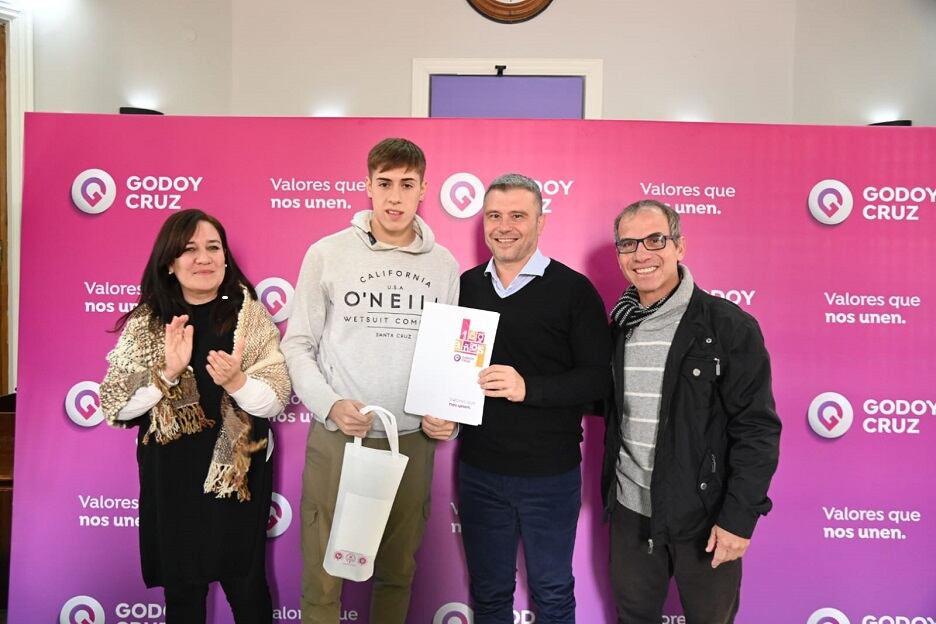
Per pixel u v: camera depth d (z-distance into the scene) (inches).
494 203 66.1
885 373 80.8
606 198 80.8
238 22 167.6
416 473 71.3
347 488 64.9
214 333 66.3
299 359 69.2
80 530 81.9
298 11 168.4
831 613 81.9
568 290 67.2
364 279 69.7
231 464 65.2
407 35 169.5
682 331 62.2
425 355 68.2
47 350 81.1
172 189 80.5
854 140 80.3
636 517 65.4
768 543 81.7
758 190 80.4
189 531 64.7
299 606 82.7
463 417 67.1
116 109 155.9
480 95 171.2
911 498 81.0
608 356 67.4
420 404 68.0
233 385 64.7
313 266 71.5
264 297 81.1
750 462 59.0
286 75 169.0
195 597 66.6
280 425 81.6
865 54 162.9
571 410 68.6
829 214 80.6
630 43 168.1
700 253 80.7
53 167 80.2
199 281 65.4
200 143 80.4
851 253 80.7
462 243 81.2
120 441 81.7
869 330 80.7
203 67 164.4
